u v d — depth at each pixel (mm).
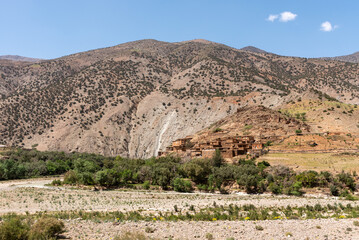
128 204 67500
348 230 33031
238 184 91250
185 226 37281
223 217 44781
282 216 45406
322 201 64500
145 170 109812
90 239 32281
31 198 75188
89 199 75688
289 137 129750
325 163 98250
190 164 100875
